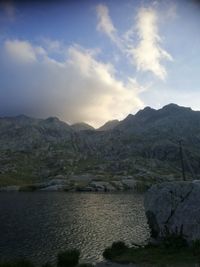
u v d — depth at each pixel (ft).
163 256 129.39
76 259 134.41
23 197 629.10
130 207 444.96
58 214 366.22
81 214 366.84
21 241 221.66
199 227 142.51
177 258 123.13
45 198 605.31
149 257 129.80
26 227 278.67
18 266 118.93
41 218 333.83
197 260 115.34
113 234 246.47
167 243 145.59
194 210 152.46
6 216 346.95
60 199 583.58
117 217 341.82
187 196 164.55
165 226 164.25
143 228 272.92
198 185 163.73
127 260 128.57
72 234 247.29
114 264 124.77
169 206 170.71
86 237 235.81
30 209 416.46
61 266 132.36
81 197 631.15
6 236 239.09
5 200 557.74
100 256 178.40
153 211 179.22
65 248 201.36
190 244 139.44
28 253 188.65
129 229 268.00
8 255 184.24
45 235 243.60
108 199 584.81
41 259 175.11
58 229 269.23
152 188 196.03
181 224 153.99
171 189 176.96
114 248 155.43
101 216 349.82
